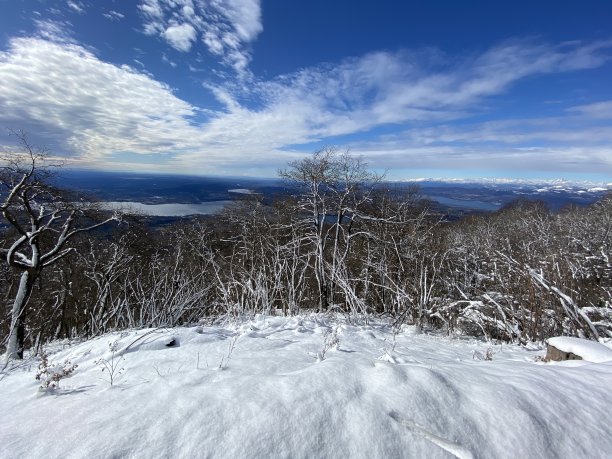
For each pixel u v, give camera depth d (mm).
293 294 11133
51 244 19234
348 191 18969
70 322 21219
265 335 6762
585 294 12867
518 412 2998
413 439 2674
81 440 2555
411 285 12719
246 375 3514
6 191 12312
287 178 19516
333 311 11609
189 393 3074
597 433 2938
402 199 24094
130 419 2746
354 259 17922
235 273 12898
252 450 2459
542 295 10078
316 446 2547
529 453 2676
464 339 9641
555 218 38406
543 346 8797
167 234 25516
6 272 19250
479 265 20891
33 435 2734
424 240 16766
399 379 3291
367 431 2684
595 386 3605
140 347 5188
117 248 20141
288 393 3018
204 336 5902
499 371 3936
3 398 3723
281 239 20141
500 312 10961
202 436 2547
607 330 9281
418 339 8516
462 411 2979
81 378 4023
